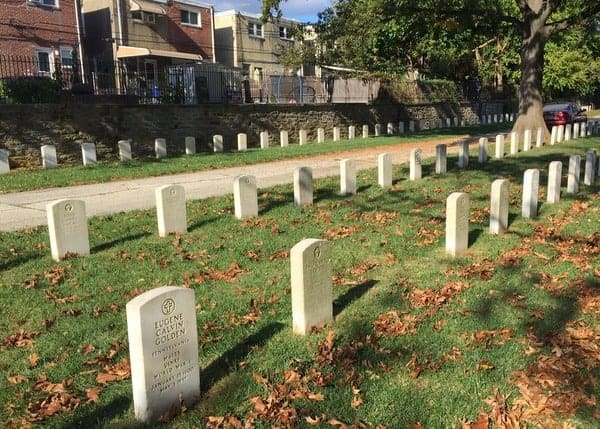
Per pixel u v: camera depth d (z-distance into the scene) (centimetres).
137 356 391
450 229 777
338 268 733
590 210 1026
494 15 2288
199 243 848
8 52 2934
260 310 600
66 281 696
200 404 424
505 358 480
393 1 2178
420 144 2308
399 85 3462
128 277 708
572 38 3847
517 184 1275
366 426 390
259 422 396
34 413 416
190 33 4172
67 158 1784
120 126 1920
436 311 583
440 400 421
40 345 527
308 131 2688
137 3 3678
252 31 4816
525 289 638
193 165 1669
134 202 1163
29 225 971
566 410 403
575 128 2389
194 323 420
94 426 401
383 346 506
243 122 2345
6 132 1630
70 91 2011
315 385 443
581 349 488
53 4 3122
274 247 830
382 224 949
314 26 2695
